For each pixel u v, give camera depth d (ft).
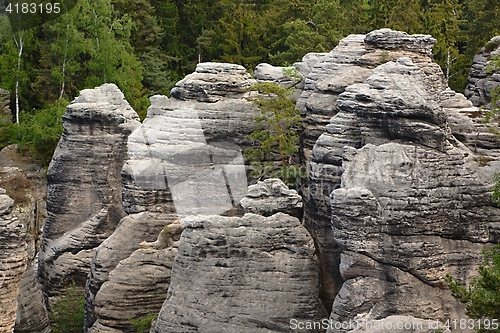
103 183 198.18
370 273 139.13
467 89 199.62
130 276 172.96
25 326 170.60
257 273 150.82
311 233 156.97
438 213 139.74
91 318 179.93
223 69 183.01
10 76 239.50
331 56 174.60
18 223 152.35
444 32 233.76
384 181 139.85
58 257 197.57
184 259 152.25
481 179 143.23
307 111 169.99
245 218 152.66
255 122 175.83
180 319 150.30
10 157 226.58
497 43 196.95
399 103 143.95
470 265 140.26
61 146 201.77
